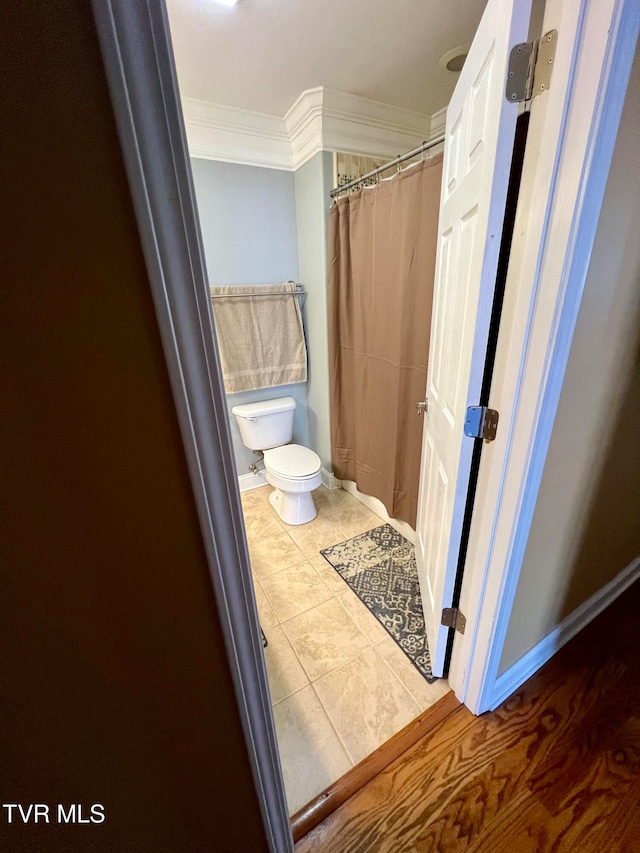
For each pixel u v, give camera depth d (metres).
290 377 2.51
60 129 0.30
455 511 1.04
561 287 0.72
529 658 1.28
